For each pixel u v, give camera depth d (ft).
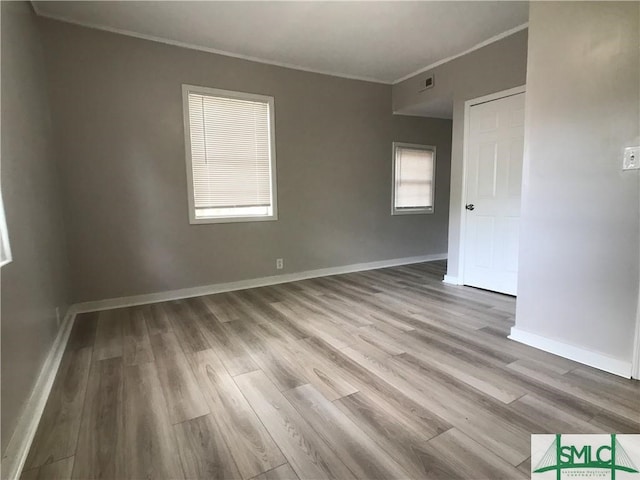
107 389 6.39
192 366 7.23
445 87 13.60
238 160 13.10
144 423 5.41
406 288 13.25
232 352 7.86
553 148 7.37
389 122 16.52
